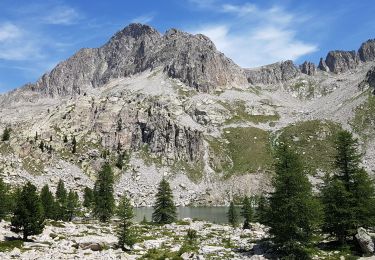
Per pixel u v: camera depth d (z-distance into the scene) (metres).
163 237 61.84
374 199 48.97
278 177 43.53
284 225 41.28
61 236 52.25
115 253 42.53
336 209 47.41
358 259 41.06
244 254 43.31
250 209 96.44
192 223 90.75
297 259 40.97
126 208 50.25
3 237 46.03
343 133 52.12
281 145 46.91
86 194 139.88
